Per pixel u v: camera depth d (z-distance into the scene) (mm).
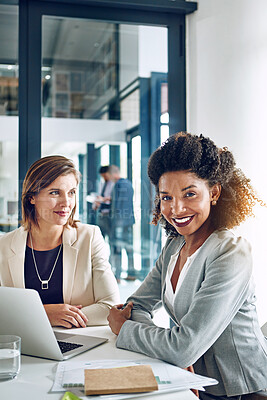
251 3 2953
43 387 1264
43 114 2941
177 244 1888
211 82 3029
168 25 3139
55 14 2943
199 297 1502
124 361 1462
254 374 1553
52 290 2174
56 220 2217
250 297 1624
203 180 1636
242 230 2832
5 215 2865
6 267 2174
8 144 2877
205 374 1591
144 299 1947
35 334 1501
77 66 2998
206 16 3039
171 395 1213
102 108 3043
